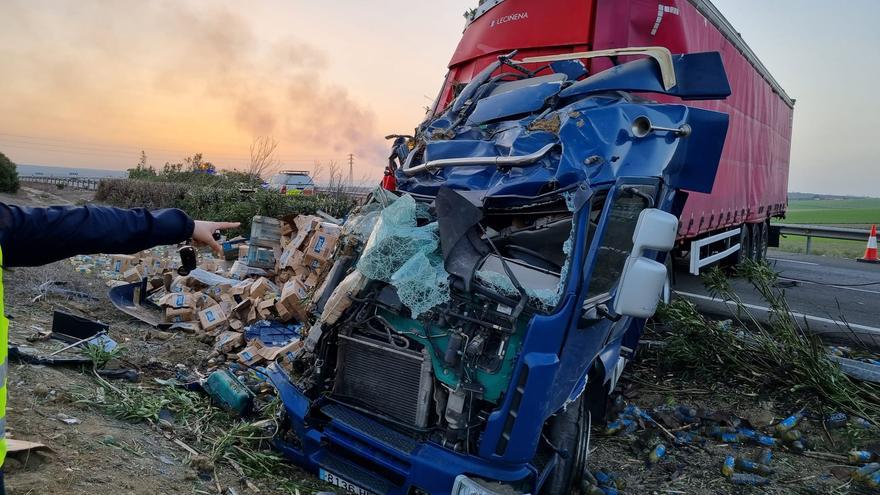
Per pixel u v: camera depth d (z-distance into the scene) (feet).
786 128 48.85
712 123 14.24
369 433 10.99
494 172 12.97
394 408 11.37
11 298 20.81
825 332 25.00
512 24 21.48
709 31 26.32
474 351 10.42
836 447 15.58
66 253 6.33
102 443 11.07
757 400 17.80
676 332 20.24
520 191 12.14
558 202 11.98
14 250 6.08
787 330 18.78
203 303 22.04
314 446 11.54
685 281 37.96
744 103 33.65
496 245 12.14
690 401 18.16
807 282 40.52
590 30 19.97
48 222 6.11
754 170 37.55
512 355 10.41
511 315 10.28
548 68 18.02
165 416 13.42
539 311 10.44
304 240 23.25
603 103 13.44
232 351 19.03
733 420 16.80
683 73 14.16
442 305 10.84
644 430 16.42
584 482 13.05
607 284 11.82
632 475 14.60
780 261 57.06
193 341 19.79
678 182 14.57
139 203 61.26
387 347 11.35
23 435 10.38
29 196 84.94
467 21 24.85
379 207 13.24
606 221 11.31
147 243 6.84
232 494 10.92
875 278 43.83
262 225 25.81
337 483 11.18
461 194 12.58
